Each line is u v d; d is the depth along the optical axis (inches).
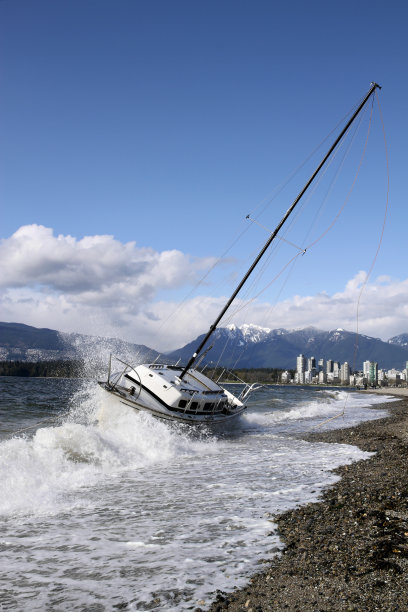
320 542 298.2
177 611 207.5
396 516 353.4
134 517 353.1
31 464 491.8
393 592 225.0
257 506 389.1
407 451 689.6
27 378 4744.1
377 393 4490.7
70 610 207.5
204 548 287.9
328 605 211.9
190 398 841.5
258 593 225.9
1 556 271.0
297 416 1523.1
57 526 328.8
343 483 482.0
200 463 613.0
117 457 589.9
